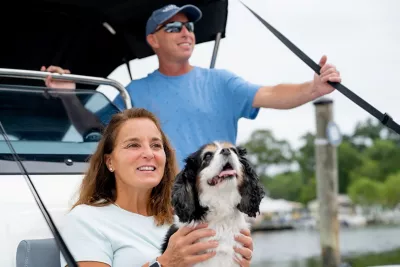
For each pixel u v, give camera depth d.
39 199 2.67
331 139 10.45
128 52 6.12
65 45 5.73
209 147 3.11
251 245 3.08
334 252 10.87
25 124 4.34
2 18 5.35
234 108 4.76
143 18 5.72
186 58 4.83
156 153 3.28
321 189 11.00
